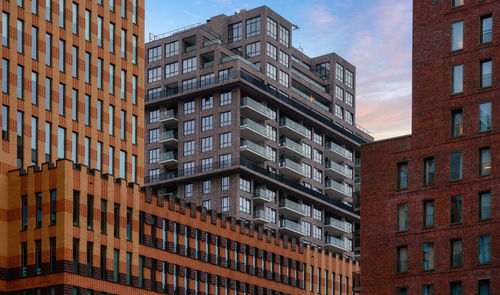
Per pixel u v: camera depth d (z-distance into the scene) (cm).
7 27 10594
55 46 11075
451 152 9019
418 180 9156
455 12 9312
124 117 11919
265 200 17038
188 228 11950
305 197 18112
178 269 11619
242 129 16862
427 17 9481
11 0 10669
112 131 11681
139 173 11981
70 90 11169
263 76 17762
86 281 10106
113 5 12006
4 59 10500
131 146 11925
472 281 8638
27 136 10588
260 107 17212
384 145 9431
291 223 17488
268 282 13475
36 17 10906
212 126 17075
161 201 11481
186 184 17138
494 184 8706
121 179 10812
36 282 10006
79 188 10212
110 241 10500
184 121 17400
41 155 10688
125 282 10631
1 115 10388
